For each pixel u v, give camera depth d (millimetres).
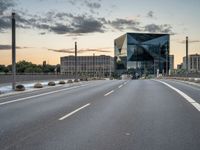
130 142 7406
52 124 9992
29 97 21094
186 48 55781
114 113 12336
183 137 7891
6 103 17125
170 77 79000
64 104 16047
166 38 161625
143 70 158750
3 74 34562
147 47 159625
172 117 11188
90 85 37906
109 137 7969
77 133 8516
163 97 19312
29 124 10047
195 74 50938
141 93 22734
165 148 6828
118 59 170750
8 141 7645
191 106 14484
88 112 12734
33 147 7031
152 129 8961
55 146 7090
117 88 29734
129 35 158125
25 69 132000
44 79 48062
